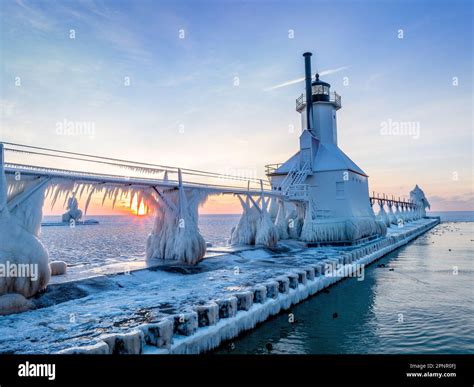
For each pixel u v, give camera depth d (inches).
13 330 334.0
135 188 647.8
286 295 560.4
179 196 729.0
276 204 1401.3
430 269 961.5
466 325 491.2
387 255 1268.5
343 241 1167.0
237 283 569.6
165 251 719.1
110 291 507.5
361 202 1443.2
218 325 397.7
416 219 3506.4
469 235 2210.9
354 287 743.1
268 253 944.9
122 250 1269.7
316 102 1512.1
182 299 461.7
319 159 1379.2
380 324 497.7
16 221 417.1
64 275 552.1
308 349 405.7
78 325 351.6
